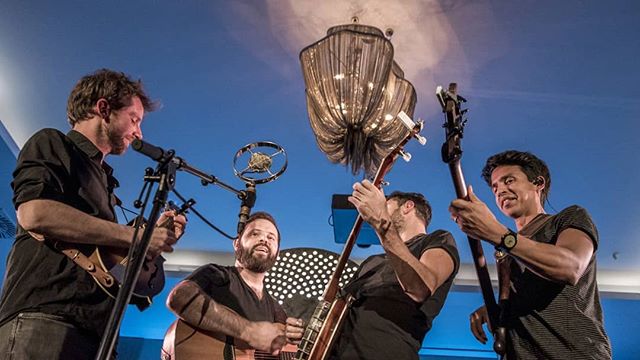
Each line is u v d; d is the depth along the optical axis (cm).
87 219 251
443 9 384
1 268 567
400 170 494
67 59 425
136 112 290
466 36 398
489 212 251
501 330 262
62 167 258
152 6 392
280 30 402
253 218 376
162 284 291
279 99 443
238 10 392
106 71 293
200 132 468
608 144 464
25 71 434
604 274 579
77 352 240
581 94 430
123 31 407
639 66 408
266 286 371
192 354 328
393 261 284
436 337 618
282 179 504
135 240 243
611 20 383
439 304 305
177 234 287
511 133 461
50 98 450
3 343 234
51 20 402
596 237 261
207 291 345
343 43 339
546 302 258
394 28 396
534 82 424
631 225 531
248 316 346
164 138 473
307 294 369
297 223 544
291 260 375
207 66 425
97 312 247
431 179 500
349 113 333
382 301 301
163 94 443
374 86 334
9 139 472
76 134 277
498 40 399
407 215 338
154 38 410
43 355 233
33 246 248
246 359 329
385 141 341
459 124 269
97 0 391
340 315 301
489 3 379
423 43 403
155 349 611
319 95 339
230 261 575
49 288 242
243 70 426
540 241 268
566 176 493
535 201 288
